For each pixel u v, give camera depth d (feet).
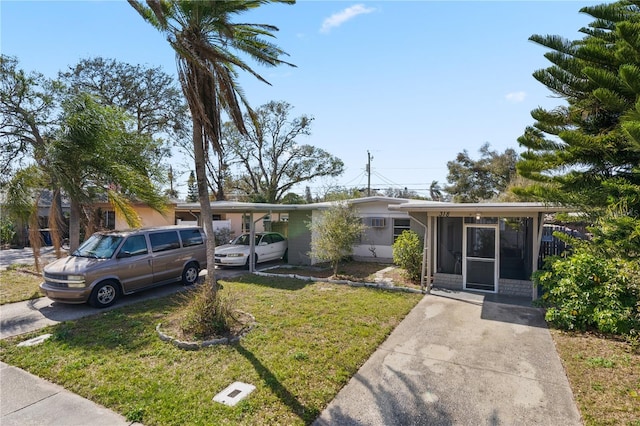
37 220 35.35
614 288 21.09
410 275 37.27
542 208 28.66
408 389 14.57
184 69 20.25
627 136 24.26
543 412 12.95
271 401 13.33
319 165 104.27
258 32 22.50
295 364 16.52
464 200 112.27
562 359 17.57
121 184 34.22
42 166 33.37
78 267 25.84
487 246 33.63
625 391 14.34
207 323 20.07
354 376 15.69
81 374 15.46
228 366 16.30
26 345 18.86
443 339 20.43
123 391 13.99
